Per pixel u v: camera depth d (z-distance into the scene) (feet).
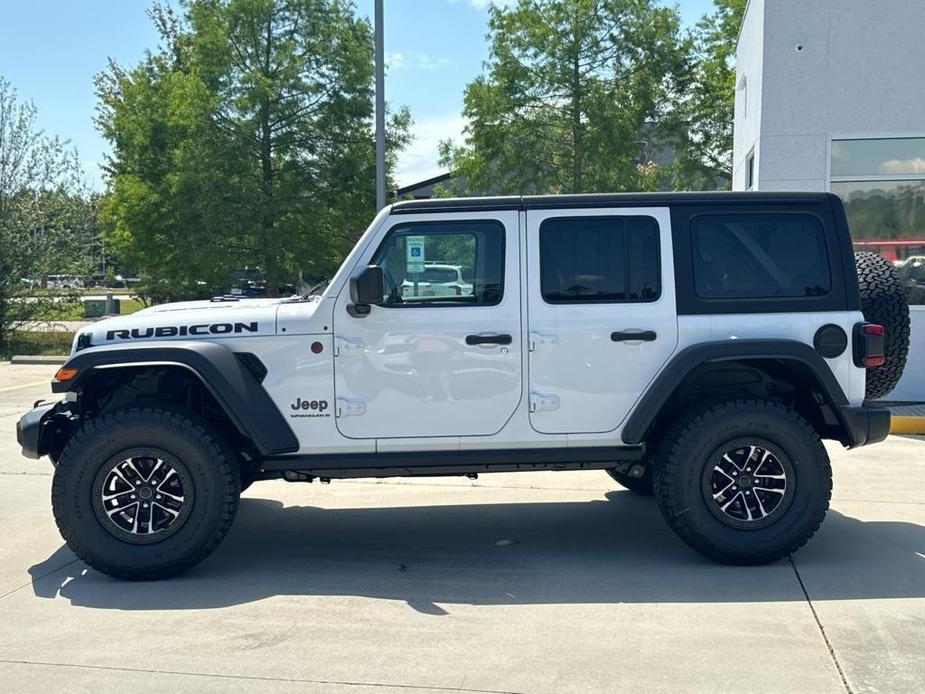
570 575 16.97
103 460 16.52
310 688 12.23
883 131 34.01
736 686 12.09
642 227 17.53
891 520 20.48
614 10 68.03
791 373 18.08
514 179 72.08
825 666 12.67
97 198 84.28
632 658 13.04
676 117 75.61
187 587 16.55
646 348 17.29
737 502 17.13
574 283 17.44
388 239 17.42
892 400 33.78
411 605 15.44
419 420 17.31
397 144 69.56
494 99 70.18
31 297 69.51
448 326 17.22
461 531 20.25
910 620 14.37
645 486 23.15
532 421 17.35
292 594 16.10
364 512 22.11
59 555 18.60
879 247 34.53
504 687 12.17
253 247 67.41
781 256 17.63
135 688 12.29
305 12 65.16
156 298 82.74
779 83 34.68
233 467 16.96
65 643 13.91
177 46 88.38
